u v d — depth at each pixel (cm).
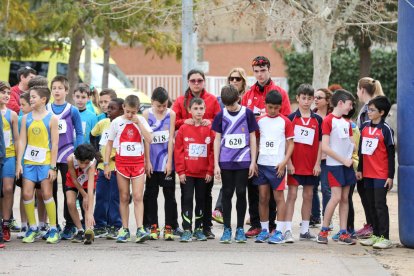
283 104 1988
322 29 3062
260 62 1984
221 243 1884
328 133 1873
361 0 3136
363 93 2028
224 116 1875
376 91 2020
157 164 1925
